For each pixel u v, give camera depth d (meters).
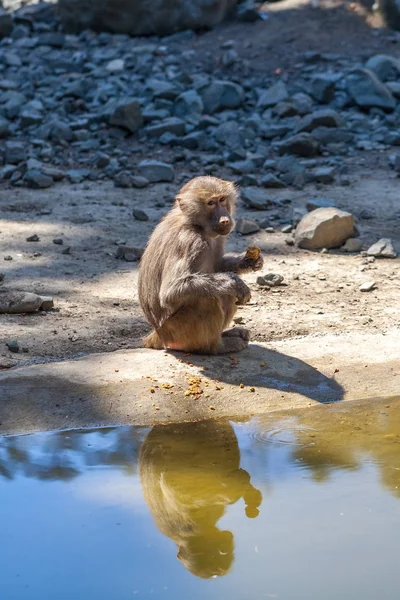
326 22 33.72
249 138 25.70
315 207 19.92
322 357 12.45
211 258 12.09
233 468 9.77
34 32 36.44
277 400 11.50
